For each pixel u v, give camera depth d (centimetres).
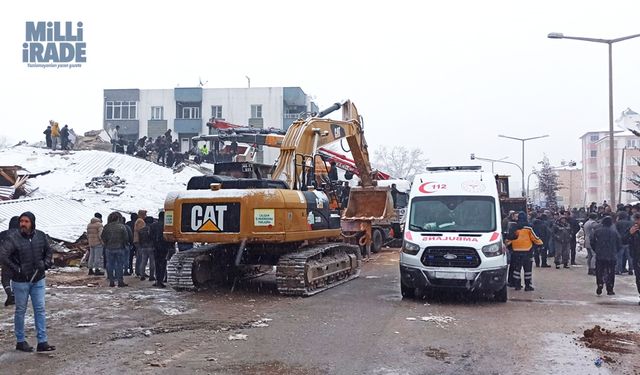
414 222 1333
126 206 2611
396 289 1444
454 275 1211
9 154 3434
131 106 6175
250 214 1295
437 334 945
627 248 1733
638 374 732
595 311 1154
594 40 2589
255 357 805
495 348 856
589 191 8556
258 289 1430
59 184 2922
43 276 839
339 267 1587
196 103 6159
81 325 1000
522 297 1326
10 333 935
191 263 1366
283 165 1639
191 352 829
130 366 761
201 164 3794
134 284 1496
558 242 1934
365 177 2339
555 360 793
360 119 2216
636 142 7462
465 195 1348
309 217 1445
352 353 827
